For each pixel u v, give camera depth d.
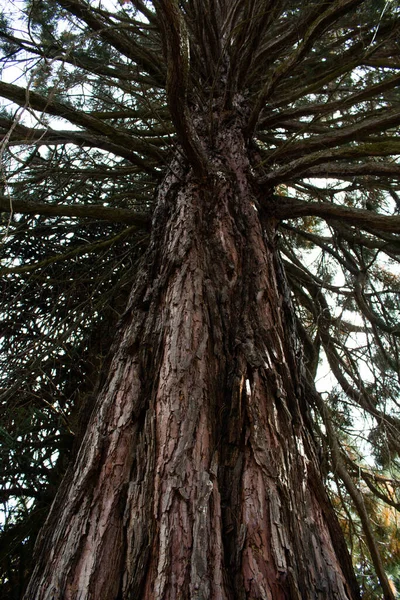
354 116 3.37
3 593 2.66
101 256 3.54
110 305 3.79
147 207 4.12
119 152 2.83
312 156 2.42
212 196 2.47
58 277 3.68
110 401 1.60
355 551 3.51
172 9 1.62
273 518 1.25
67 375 3.55
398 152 2.20
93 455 1.43
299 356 2.17
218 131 3.12
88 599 1.10
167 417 1.44
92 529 1.25
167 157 3.09
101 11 3.06
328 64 3.65
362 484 3.70
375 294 3.31
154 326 1.83
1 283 3.60
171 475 1.29
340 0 2.26
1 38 3.41
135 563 1.15
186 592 1.06
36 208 2.44
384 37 3.11
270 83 2.70
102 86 3.54
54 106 2.38
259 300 1.96
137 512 1.26
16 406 3.02
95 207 2.56
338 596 1.17
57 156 3.34
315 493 1.47
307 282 3.86
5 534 2.67
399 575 3.27
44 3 3.18
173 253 2.11
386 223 2.50
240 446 1.44
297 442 1.56
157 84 3.59
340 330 3.33
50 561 1.24
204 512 1.21
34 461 2.71
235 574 1.14
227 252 2.14
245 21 2.74
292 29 3.42
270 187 2.69
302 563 1.20
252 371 1.65
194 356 1.62
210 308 1.83
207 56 3.65
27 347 3.24
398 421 3.13
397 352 3.30
